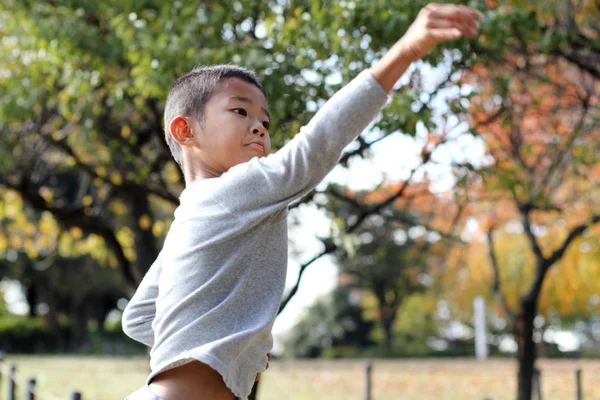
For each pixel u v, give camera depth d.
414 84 7.90
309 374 24.12
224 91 2.74
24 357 37.00
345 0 6.99
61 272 43.03
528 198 10.37
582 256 16.38
